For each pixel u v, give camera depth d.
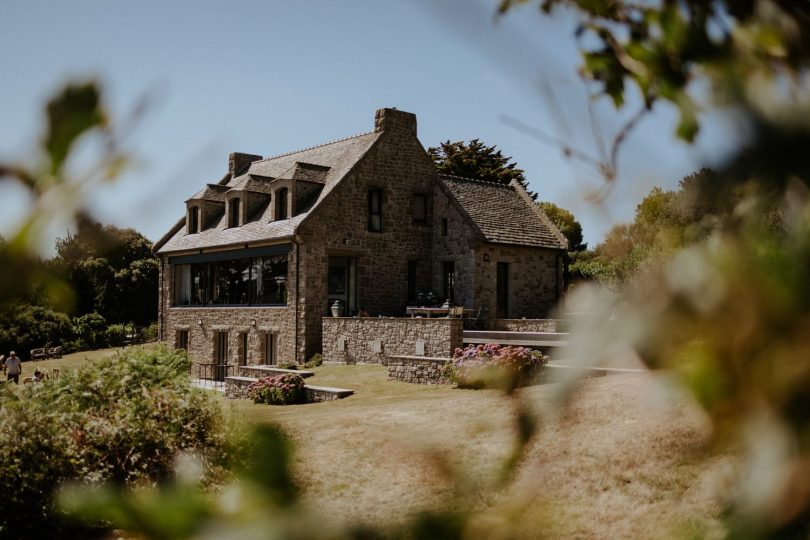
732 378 0.64
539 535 0.74
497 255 28.64
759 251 0.64
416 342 22.19
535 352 15.21
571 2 1.09
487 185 32.34
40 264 0.53
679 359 0.67
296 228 25.97
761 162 0.61
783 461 0.62
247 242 28.53
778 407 0.63
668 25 0.95
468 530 0.73
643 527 5.96
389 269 28.73
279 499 0.69
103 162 0.53
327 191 27.44
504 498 0.75
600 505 6.67
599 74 1.09
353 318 24.62
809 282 0.62
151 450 8.23
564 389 0.72
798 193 0.61
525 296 29.38
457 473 0.77
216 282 32.06
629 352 0.69
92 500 0.65
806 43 0.81
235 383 22.06
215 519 0.66
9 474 7.27
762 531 0.62
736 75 0.72
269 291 28.56
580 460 7.77
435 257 29.83
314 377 22.45
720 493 0.74
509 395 0.78
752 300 0.64
